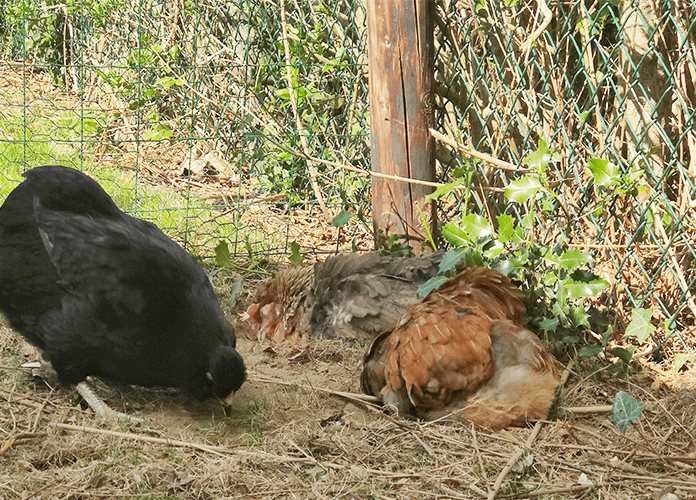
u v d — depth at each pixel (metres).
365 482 2.12
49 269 2.24
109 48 4.02
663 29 2.48
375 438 2.21
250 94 3.07
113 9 3.94
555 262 2.40
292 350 2.46
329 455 2.18
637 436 2.24
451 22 2.66
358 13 2.94
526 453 2.18
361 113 2.95
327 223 2.96
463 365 2.22
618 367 2.37
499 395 2.23
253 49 3.21
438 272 2.49
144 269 2.22
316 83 3.09
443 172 2.75
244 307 2.61
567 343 2.39
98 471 2.12
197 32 3.42
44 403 2.25
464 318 2.26
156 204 2.96
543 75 2.54
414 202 2.62
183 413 2.27
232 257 2.77
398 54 2.56
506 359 2.24
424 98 2.59
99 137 3.31
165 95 3.51
